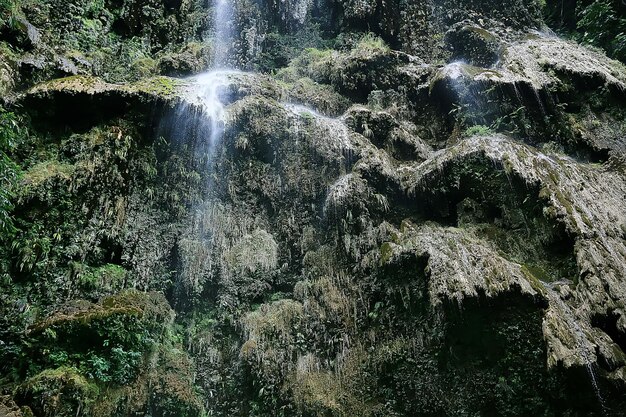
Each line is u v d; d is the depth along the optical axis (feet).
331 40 35.22
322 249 22.35
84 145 21.29
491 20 35.01
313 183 23.91
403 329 19.17
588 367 15.39
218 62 31.30
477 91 27.25
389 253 20.20
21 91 22.03
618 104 28.07
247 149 24.07
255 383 18.83
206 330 20.24
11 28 23.61
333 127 25.49
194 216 22.45
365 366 19.21
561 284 18.20
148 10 33.22
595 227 19.62
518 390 16.80
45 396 15.40
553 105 27.02
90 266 19.94
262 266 21.79
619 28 36.22
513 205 21.45
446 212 23.08
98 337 17.53
